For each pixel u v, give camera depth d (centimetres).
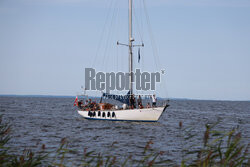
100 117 12331
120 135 8494
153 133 8938
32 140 7200
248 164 2548
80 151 5800
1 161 2553
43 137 7819
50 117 15088
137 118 11281
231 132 2331
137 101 11494
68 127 10400
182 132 8994
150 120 11150
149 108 10950
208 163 2336
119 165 4428
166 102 10962
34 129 9538
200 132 9162
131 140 7562
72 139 7562
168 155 5491
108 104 12381
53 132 8950
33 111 19950
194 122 13512
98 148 6275
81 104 13675
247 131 10069
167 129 9931
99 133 8881
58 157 5112
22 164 2598
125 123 11462
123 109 11519
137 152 5875
